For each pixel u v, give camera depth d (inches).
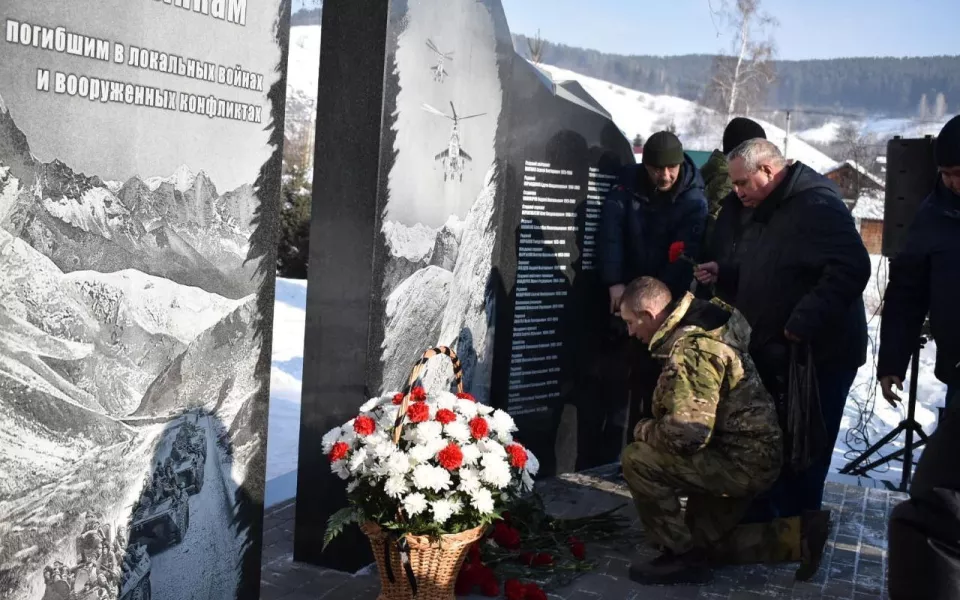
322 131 157.5
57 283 99.6
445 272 180.7
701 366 159.9
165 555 117.1
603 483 228.8
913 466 275.9
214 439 123.6
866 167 1397.6
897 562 109.0
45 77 95.7
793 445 169.3
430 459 132.1
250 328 127.7
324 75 156.3
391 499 132.0
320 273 160.4
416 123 163.8
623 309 169.9
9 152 92.9
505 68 195.2
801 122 4785.9
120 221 106.1
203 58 114.9
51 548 102.0
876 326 519.5
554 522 186.7
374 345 159.0
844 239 172.6
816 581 169.5
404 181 162.4
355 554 162.6
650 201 228.5
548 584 161.8
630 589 162.2
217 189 119.3
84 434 104.5
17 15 92.4
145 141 108.1
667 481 165.8
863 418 333.1
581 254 230.5
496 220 201.5
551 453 230.8
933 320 169.6
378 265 157.3
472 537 134.1
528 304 216.7
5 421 95.8
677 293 227.6
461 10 175.5
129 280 108.1
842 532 198.7
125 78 104.7
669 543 167.2
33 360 98.0
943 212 171.0
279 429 266.5
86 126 100.7
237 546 129.9
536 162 212.2
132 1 104.7
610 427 247.9
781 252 179.0
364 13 153.0
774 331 180.4
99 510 107.2
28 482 98.7
